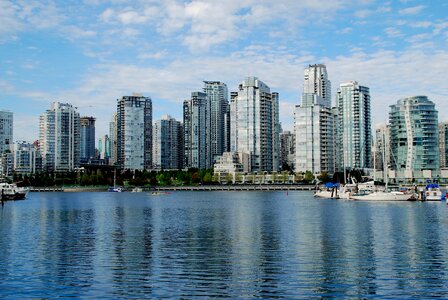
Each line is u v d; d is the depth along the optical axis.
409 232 79.75
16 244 69.31
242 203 182.38
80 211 141.00
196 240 72.25
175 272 49.75
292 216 115.12
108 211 140.62
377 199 176.62
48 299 40.53
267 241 70.44
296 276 47.59
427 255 57.88
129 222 103.12
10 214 128.62
